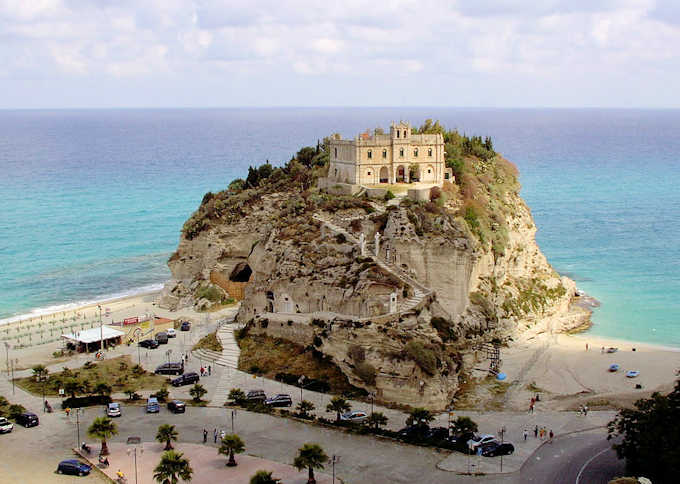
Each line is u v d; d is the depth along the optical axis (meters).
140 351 140.25
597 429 108.19
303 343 132.75
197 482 89.62
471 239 146.62
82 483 89.56
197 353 137.88
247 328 142.75
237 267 180.50
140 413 111.62
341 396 117.88
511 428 108.25
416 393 114.38
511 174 194.12
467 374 130.75
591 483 91.12
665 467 88.50
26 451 98.69
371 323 122.94
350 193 159.38
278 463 95.56
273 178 193.75
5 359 138.75
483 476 92.81
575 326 166.12
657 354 145.12
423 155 164.12
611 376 132.12
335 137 173.12
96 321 164.62
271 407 113.06
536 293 167.62
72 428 106.19
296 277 140.12
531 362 138.88
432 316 132.38
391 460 96.81
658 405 93.31
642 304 182.50
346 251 139.88
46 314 173.38
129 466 93.94
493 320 147.50
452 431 103.25
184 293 179.12
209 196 197.62
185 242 184.75
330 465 95.06
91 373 127.81
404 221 140.50
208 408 113.56
